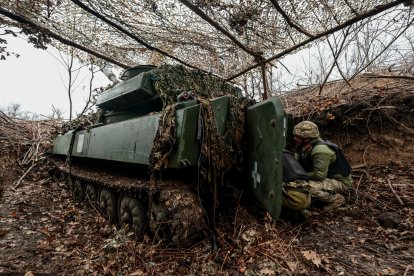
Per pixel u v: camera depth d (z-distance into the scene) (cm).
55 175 803
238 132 397
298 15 381
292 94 884
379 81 755
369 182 548
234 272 311
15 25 344
